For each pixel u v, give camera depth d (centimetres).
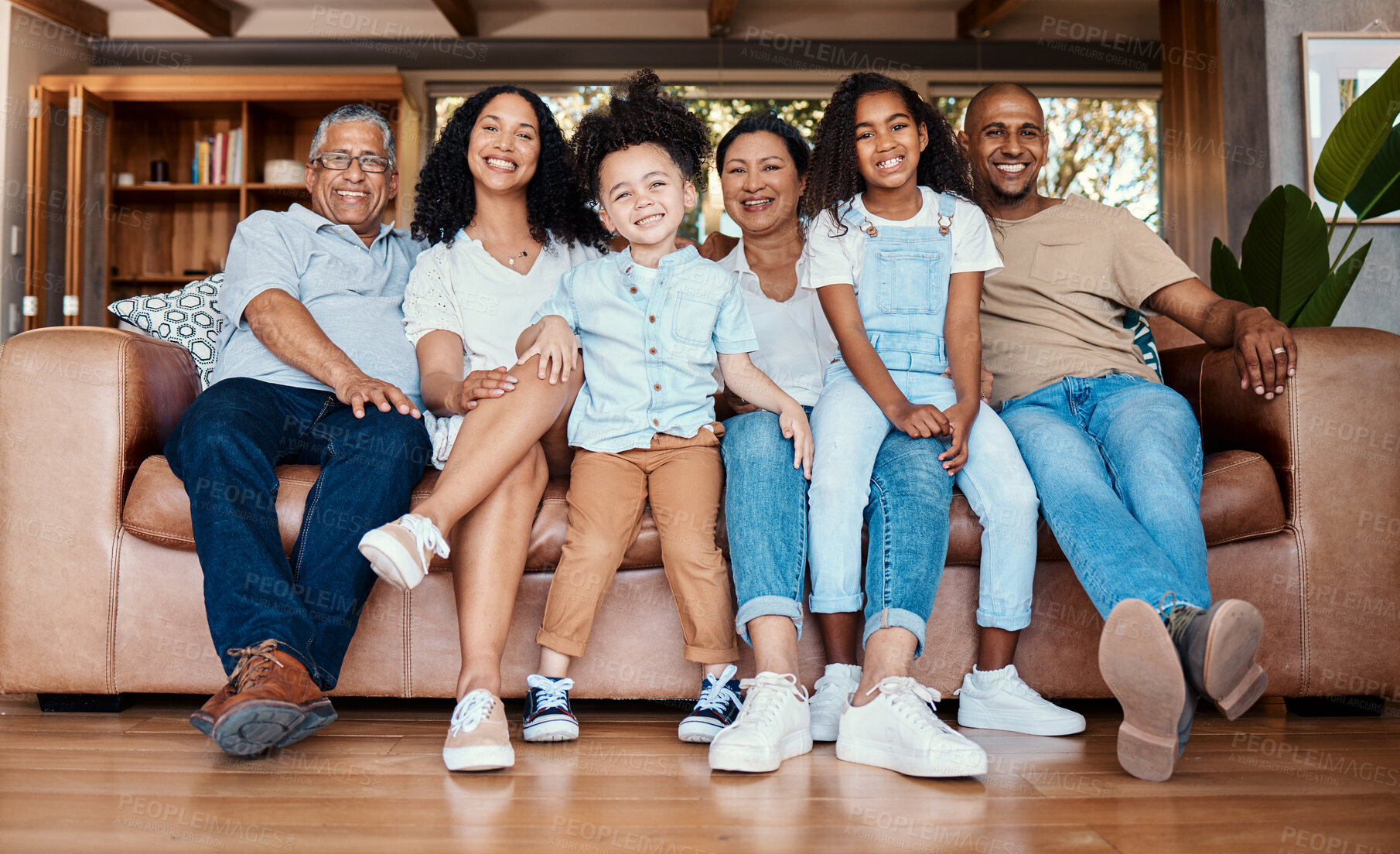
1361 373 168
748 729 129
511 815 108
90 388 164
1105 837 102
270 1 520
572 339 156
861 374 166
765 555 146
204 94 498
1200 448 163
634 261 168
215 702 128
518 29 539
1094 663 166
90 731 149
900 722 128
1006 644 156
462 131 195
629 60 534
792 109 540
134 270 529
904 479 151
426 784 121
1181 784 122
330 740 144
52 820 104
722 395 184
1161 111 498
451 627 163
